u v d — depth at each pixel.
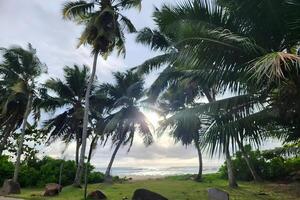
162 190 20.45
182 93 24.14
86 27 24.31
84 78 34.16
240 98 10.84
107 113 35.25
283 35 10.54
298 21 10.07
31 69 28.28
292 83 9.52
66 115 35.66
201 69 10.96
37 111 32.19
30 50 28.67
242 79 10.20
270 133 11.77
